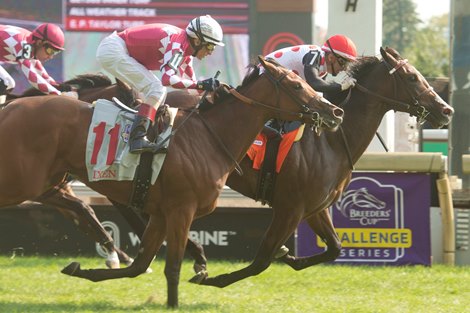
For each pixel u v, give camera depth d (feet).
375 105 42.04
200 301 40.60
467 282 47.91
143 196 36.76
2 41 42.09
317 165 40.52
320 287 46.21
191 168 36.68
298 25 104.47
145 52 38.34
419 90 41.96
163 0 104.58
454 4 61.00
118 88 44.16
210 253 54.49
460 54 60.95
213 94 38.22
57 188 44.80
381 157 52.34
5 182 36.14
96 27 104.88
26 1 103.14
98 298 41.24
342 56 41.68
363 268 52.44
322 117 37.55
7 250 54.70
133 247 54.60
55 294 42.42
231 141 37.81
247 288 45.37
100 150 36.52
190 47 38.75
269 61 38.24
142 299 41.06
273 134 40.27
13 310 37.01
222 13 104.73
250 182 40.98
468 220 55.77
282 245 42.88
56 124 36.47
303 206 40.73
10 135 36.19
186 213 36.78
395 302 41.50
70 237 54.90
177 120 37.40
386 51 42.16
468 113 60.80
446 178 53.93
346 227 53.36
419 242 53.26
